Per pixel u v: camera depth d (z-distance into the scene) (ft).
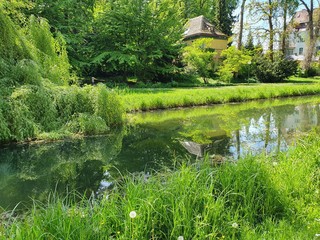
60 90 25.76
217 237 7.89
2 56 24.44
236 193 9.59
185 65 80.38
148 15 72.43
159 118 33.47
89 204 9.68
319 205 9.87
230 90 52.16
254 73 86.84
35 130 22.20
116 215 8.32
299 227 8.64
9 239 6.97
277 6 95.55
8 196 13.56
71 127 24.36
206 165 12.46
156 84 69.10
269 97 51.52
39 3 64.08
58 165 17.88
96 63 69.31
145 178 15.20
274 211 9.76
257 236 8.03
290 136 24.25
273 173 11.58
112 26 70.44
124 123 29.71
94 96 26.86
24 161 18.51
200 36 111.14
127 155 19.81
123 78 73.51
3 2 28.50
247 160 12.08
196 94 46.47
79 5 73.61
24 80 23.90
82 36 71.92
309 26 101.65
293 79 93.81
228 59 84.02
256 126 28.86
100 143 22.63
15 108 21.50
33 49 27.27
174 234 7.94
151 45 74.08
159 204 8.69
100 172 16.66
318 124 29.48
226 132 26.25
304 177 11.60
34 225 7.29
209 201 8.95
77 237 7.26
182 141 23.26
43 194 13.78
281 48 106.73
